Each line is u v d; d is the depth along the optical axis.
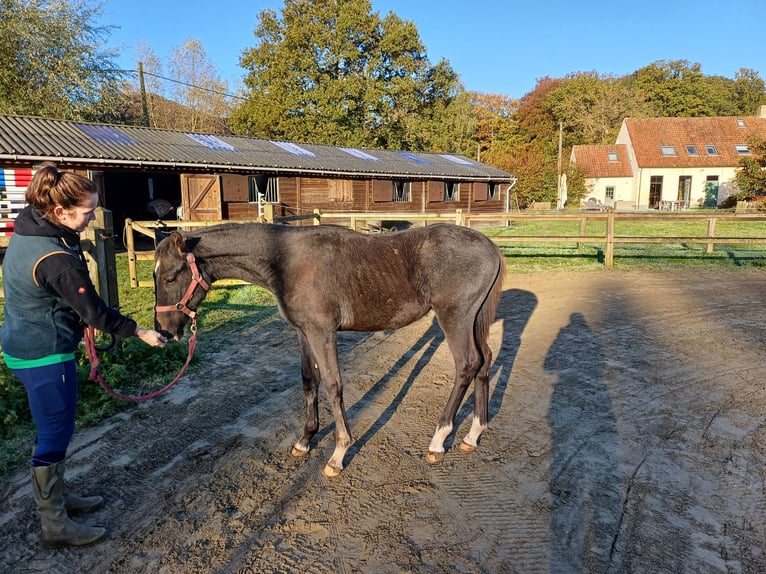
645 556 2.34
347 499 2.81
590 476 2.98
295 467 3.13
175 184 17.88
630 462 3.12
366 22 30.78
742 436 3.42
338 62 31.70
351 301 3.04
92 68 21.12
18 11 18.92
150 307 6.70
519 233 16.95
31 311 2.15
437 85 35.88
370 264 3.07
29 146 11.40
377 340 5.69
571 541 2.45
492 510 2.69
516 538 2.48
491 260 3.19
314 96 30.16
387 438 3.50
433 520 2.62
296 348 5.30
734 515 2.62
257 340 5.55
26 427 3.52
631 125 38.12
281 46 30.55
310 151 19.30
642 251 11.94
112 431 3.54
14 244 2.13
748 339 5.51
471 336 3.18
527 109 53.69
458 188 21.83
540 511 2.68
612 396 4.09
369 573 2.26
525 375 4.59
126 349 4.66
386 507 2.73
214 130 34.38
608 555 2.35
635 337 5.62
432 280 3.12
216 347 5.31
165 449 3.31
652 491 2.82
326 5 31.06
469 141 37.56
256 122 31.20
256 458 3.22
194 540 2.48
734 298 7.41
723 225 18.53
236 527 2.57
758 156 24.02
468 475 3.03
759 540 2.43
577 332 5.84
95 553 2.39
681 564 2.29
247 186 15.20
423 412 3.90
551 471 3.04
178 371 4.60
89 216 2.21
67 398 2.29
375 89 30.75
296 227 3.19
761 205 23.03
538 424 3.65
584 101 51.34
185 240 2.95
